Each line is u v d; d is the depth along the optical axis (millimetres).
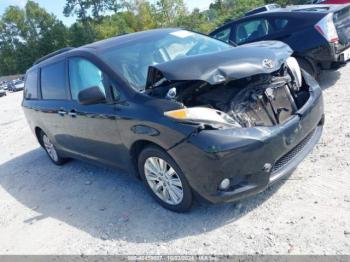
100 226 4395
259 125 3951
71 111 5277
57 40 78750
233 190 3705
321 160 4578
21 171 7105
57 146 6348
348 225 3428
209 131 3639
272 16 7773
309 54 7227
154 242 3859
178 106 3855
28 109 6727
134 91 4312
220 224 3865
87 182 5680
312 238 3377
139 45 5000
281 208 3869
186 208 4109
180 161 3822
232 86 4254
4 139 9961
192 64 4000
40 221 4914
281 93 4367
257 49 4383
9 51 82250
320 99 4516
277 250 3342
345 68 8484
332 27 7070
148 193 4750
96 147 5094
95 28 72062
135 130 4141
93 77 4824
